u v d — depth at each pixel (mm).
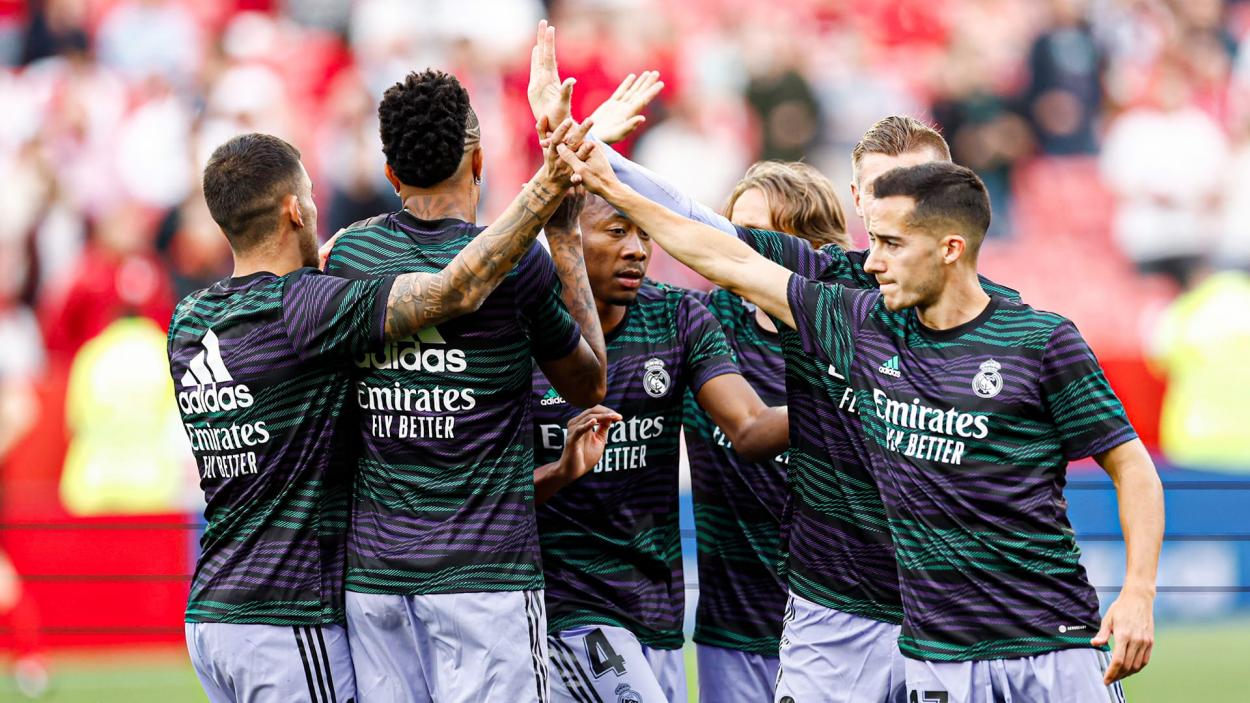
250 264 10094
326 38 36625
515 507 9828
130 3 36969
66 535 23500
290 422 9742
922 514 9828
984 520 9648
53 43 36875
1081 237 35656
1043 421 9633
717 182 35250
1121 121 36125
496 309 9688
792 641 11133
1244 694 19438
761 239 11281
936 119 36188
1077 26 36438
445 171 9930
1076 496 24141
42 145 35094
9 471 26297
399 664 9906
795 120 35781
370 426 9844
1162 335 29969
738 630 12586
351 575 9883
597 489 11617
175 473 26125
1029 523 9633
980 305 9852
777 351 12852
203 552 10141
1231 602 24969
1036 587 9672
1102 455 9531
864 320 10172
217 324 9906
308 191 10227
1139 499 9406
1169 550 25016
